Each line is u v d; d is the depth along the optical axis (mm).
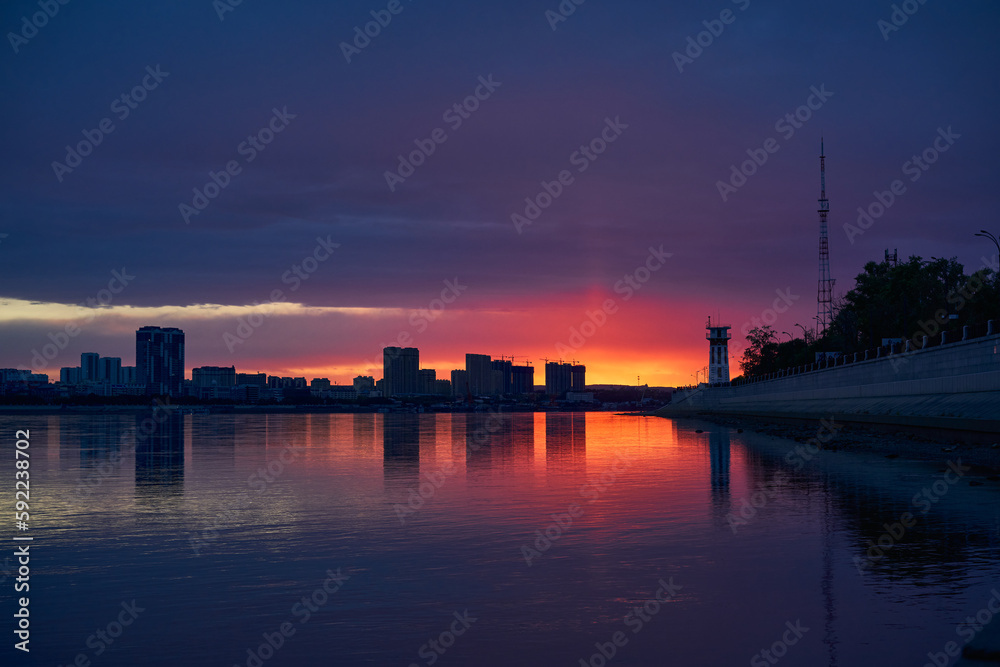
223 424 148875
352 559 21391
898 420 66625
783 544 22469
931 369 70500
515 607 16734
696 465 48219
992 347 57688
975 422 50750
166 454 60656
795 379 127562
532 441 79562
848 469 43156
